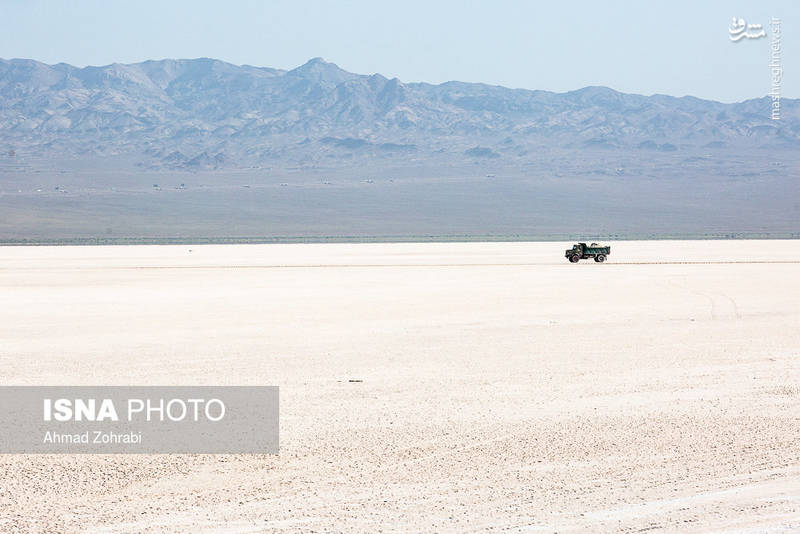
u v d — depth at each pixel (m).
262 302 137.38
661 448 48.09
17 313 123.19
